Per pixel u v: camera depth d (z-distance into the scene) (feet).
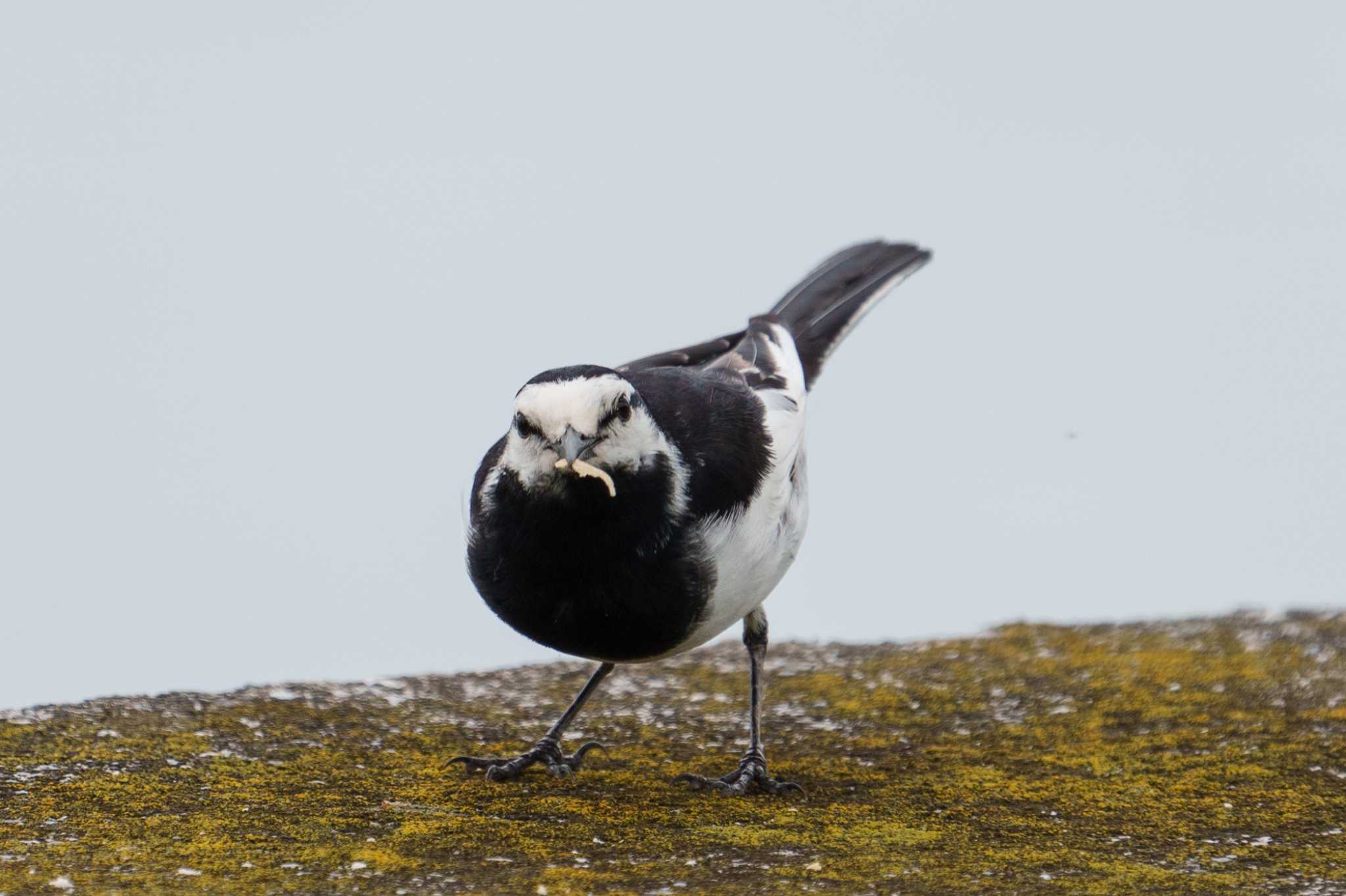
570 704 44.62
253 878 29.89
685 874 30.81
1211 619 56.13
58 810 33.76
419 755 39.86
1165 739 41.39
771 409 39.99
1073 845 32.99
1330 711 43.83
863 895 29.66
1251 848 32.81
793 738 42.24
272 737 40.50
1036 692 46.29
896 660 50.67
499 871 30.81
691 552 35.24
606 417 33.63
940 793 37.09
